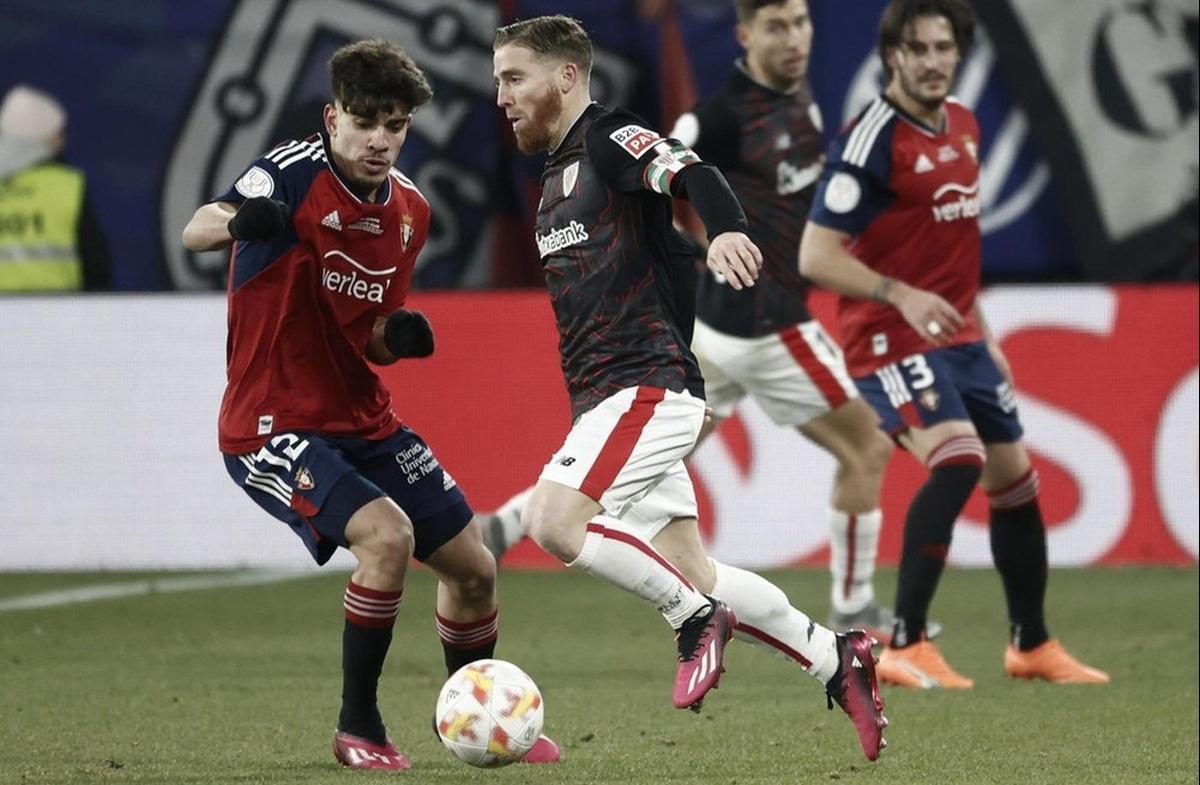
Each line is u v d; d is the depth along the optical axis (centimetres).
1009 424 2488
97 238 4003
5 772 1745
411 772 1741
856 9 3812
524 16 3953
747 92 2822
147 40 3966
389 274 1809
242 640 2862
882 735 1870
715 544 3606
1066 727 2059
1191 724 2080
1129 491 3566
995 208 3878
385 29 3950
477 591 1858
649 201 1753
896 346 2470
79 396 3725
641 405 1739
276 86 3969
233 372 1812
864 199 2438
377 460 1825
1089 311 3559
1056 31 3819
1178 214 3834
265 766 1781
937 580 2450
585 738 1970
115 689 2364
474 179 3981
